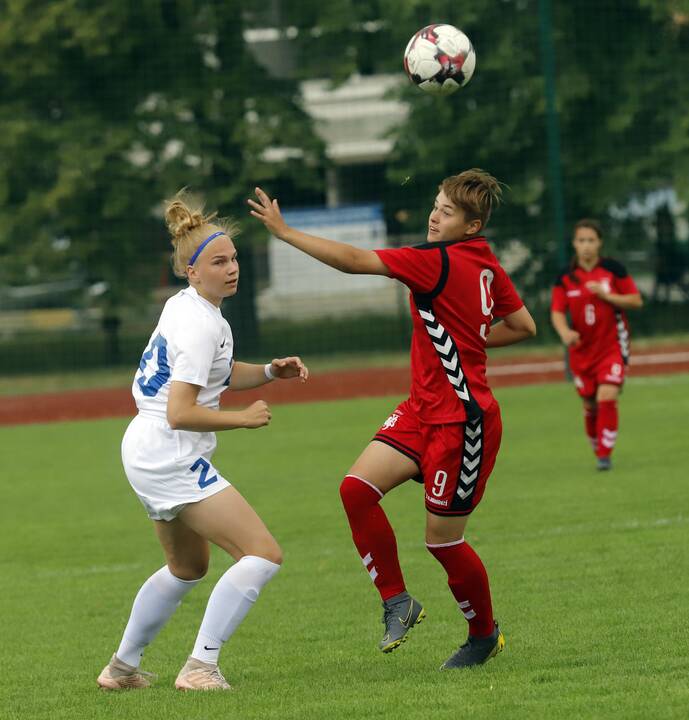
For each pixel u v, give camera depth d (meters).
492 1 96.88
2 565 30.03
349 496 18.23
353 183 127.56
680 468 37.91
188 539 18.06
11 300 126.94
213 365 17.62
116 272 101.44
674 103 97.62
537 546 28.11
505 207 98.62
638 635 19.73
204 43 101.94
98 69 101.44
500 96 98.12
